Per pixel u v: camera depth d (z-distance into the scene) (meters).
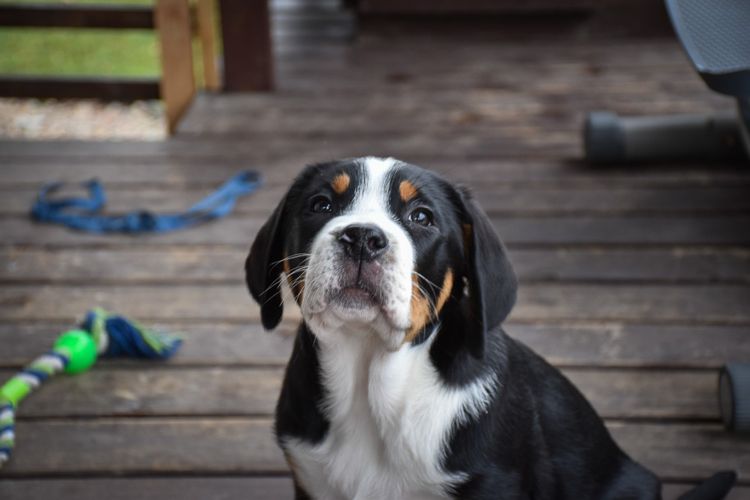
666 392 3.03
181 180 4.71
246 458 2.77
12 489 2.65
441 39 7.30
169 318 3.51
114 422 2.94
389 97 5.89
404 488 2.17
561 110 5.61
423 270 2.05
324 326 2.01
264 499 2.59
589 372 3.14
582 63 6.58
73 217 4.23
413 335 2.06
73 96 5.60
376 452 2.18
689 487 2.65
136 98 5.62
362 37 7.34
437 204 2.11
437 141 5.15
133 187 4.64
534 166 4.80
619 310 3.51
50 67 7.69
